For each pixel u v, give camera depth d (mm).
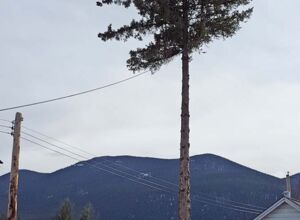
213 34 21484
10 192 22062
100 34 22016
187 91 21578
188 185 20688
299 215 31719
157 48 21781
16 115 22797
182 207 20391
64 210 79312
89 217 85688
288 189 46656
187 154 20938
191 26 21641
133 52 22219
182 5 21797
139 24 21734
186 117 21328
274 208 32250
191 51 21812
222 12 21797
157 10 20938
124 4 21656
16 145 22500
